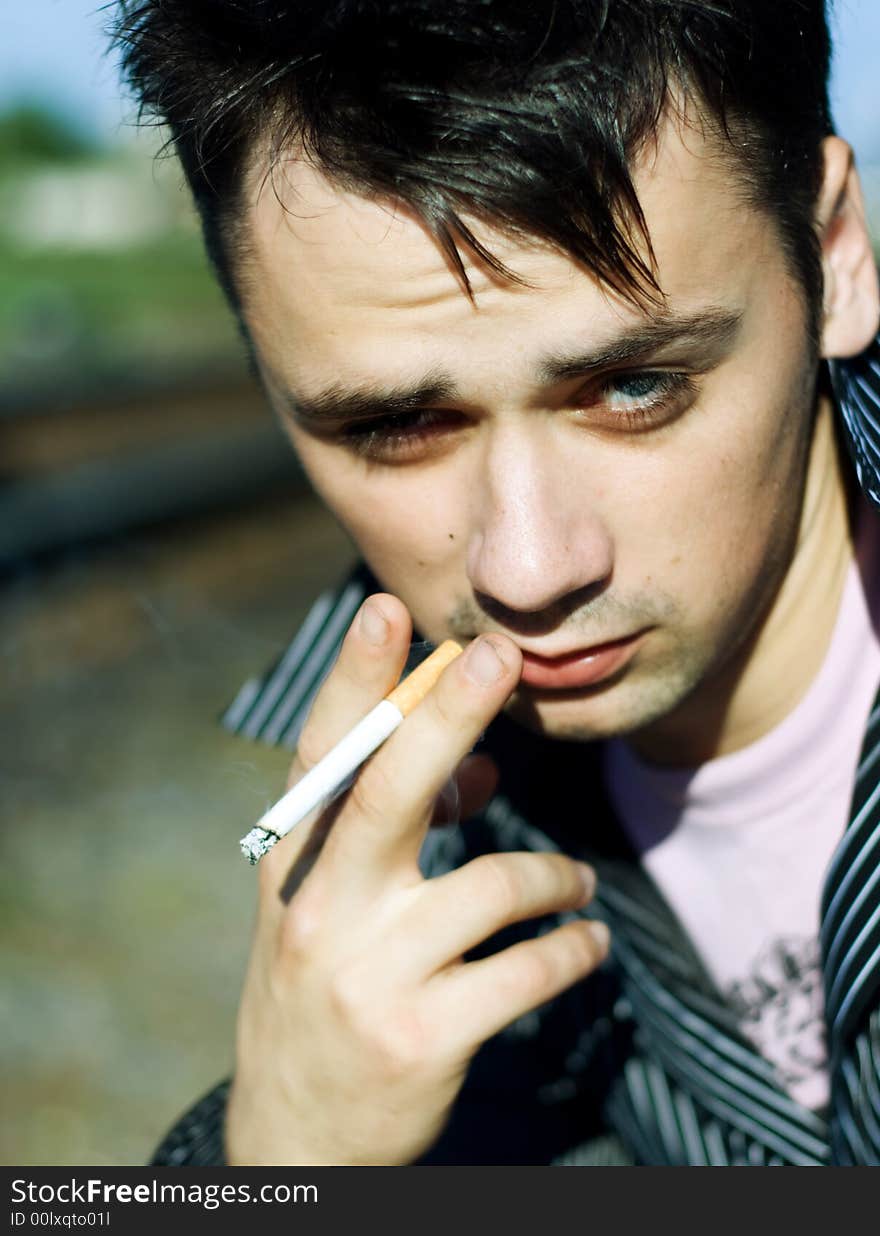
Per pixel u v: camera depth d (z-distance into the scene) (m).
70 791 5.08
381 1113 1.35
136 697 5.94
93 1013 3.78
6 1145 3.27
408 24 1.09
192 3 1.23
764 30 1.18
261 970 1.42
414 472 1.26
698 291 1.15
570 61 1.09
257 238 1.23
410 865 1.34
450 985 1.34
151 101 1.37
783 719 1.52
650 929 1.65
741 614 1.33
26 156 30.62
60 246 24.42
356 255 1.14
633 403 1.19
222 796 5.01
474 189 1.09
